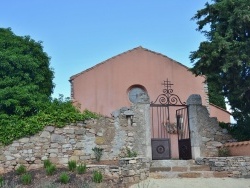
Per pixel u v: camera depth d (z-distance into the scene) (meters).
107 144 13.25
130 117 13.81
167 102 16.22
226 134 14.16
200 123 13.90
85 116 13.15
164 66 19.41
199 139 13.65
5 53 13.70
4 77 13.53
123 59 19.12
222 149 13.45
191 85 19.36
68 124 12.84
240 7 12.11
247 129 13.97
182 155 14.20
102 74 18.66
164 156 14.15
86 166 11.12
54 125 12.65
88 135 13.03
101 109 18.09
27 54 15.19
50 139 12.48
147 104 14.14
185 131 16.80
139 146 13.58
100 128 13.30
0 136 11.95
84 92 18.23
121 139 13.48
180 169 12.13
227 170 11.75
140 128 13.82
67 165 12.16
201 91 19.38
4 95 12.45
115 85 18.59
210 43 12.74
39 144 12.30
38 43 16.23
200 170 12.17
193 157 13.41
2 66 13.48
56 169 11.33
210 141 13.84
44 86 15.80
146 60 19.34
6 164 11.77
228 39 12.56
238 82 12.63
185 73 19.50
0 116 12.15
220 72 13.09
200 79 19.53
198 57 12.99
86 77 18.48
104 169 11.01
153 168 12.09
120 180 10.57
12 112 12.74
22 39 15.67
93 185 9.77
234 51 12.05
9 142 11.96
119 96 18.47
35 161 12.11
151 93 18.77
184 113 17.06
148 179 11.17
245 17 11.61
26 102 12.77
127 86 18.70
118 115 13.74
